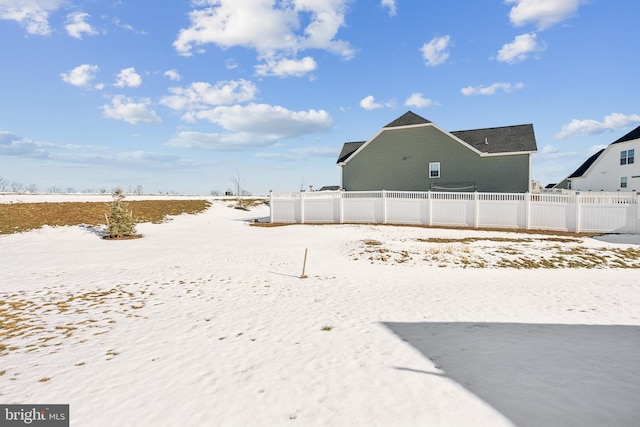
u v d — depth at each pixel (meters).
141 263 14.49
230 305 8.85
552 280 11.59
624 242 17.89
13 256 16.11
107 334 6.86
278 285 11.05
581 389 4.57
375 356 5.71
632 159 34.72
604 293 9.81
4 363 5.59
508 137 28.81
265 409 4.21
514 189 26.70
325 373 5.12
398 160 30.36
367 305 8.80
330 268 13.63
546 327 7.05
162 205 38.44
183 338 6.61
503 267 13.72
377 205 26.16
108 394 4.61
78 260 15.13
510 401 4.30
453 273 12.81
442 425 3.85
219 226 29.20
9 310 8.48
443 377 4.95
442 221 24.42
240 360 5.61
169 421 4.00
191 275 12.41
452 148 28.45
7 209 26.66
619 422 3.86
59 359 5.73
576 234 20.67
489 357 5.61
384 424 3.88
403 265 14.02
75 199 35.50
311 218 28.11
